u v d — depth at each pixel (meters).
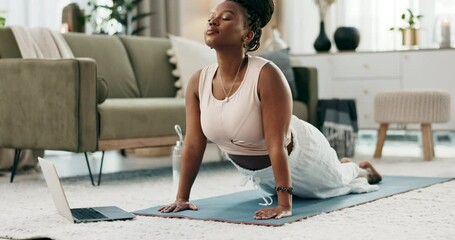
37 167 4.52
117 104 3.88
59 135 3.68
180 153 3.06
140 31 6.25
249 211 2.59
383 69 5.76
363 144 6.42
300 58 6.04
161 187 3.55
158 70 4.94
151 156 5.52
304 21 6.74
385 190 3.14
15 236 2.20
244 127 2.48
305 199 2.91
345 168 3.06
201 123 2.57
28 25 5.74
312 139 2.72
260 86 2.43
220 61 2.47
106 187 3.57
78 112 3.63
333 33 6.48
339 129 5.11
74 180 3.91
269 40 6.01
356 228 2.23
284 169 2.44
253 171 2.66
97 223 2.41
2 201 3.06
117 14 5.90
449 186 3.32
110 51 4.71
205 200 2.90
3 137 3.94
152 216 2.55
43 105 3.74
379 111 4.97
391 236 2.10
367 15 6.44
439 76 5.61
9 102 3.89
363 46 6.46
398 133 6.54
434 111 4.78
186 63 4.90
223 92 2.49
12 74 3.87
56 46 4.41
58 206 2.60
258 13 2.48
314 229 2.22
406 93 4.84
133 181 3.84
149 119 3.98
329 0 6.14
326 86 5.95
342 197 2.94
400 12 6.35
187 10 6.47
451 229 2.20
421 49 5.66
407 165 4.45
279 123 2.43
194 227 2.29
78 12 5.38
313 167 2.76
